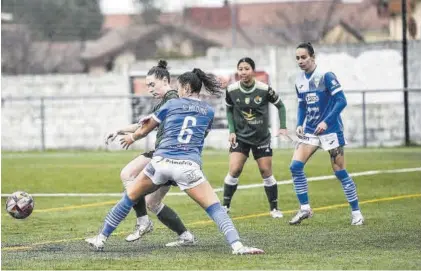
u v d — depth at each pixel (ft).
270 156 82.33
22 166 146.92
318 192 102.12
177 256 59.93
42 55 285.84
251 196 100.53
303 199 76.28
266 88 81.76
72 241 68.95
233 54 194.70
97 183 119.14
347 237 67.97
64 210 91.25
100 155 171.01
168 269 54.54
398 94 179.11
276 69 184.55
